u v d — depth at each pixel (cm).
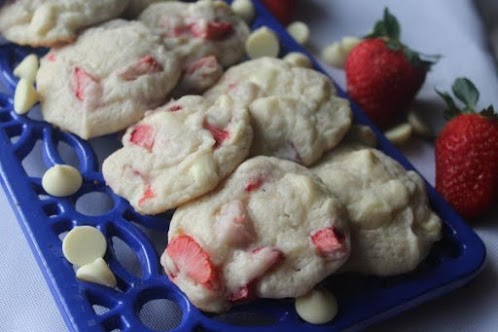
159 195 40
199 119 41
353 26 53
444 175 44
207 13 47
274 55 48
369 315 40
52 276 39
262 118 42
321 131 43
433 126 49
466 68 51
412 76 47
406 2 53
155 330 40
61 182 41
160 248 42
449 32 52
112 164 42
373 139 45
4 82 46
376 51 47
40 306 41
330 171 42
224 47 47
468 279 42
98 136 43
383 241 41
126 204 42
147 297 39
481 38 52
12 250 42
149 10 47
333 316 39
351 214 40
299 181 40
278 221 39
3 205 44
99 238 40
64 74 44
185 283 39
